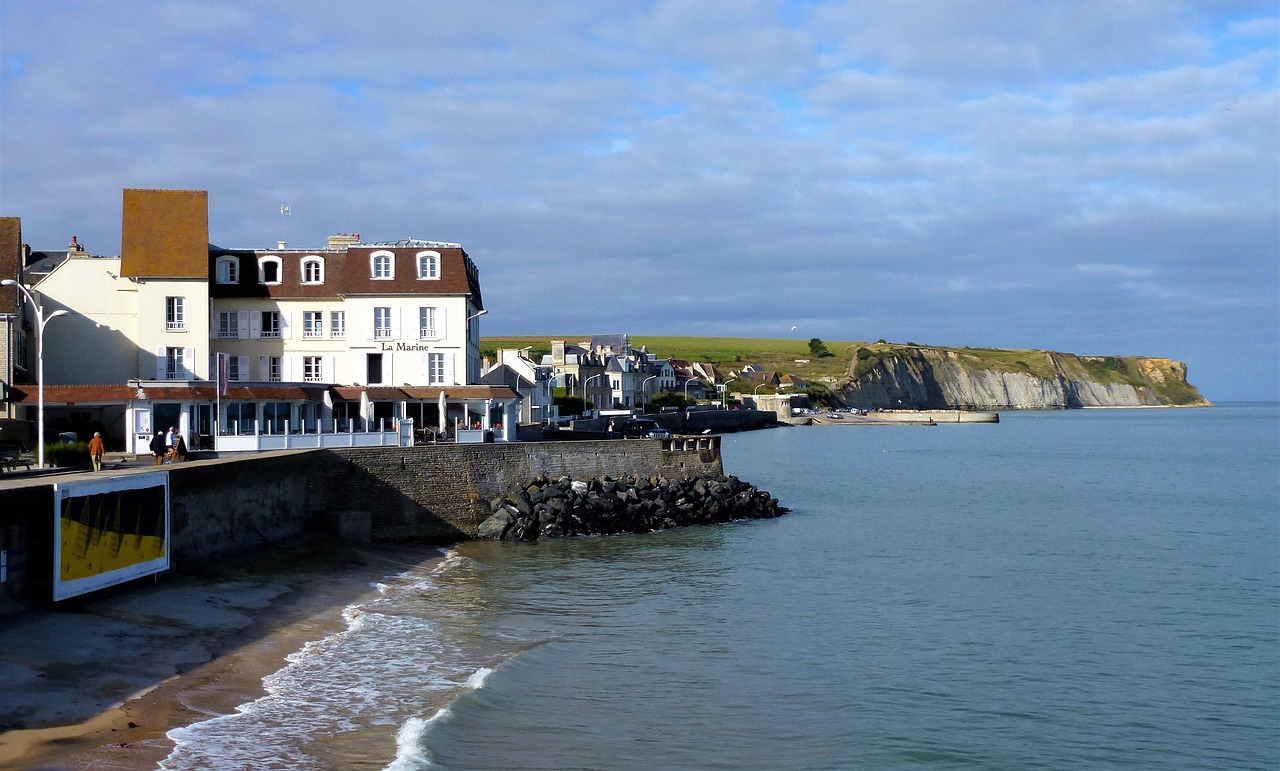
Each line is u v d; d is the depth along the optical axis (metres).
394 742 20.38
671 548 48.81
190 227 63.50
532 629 31.36
